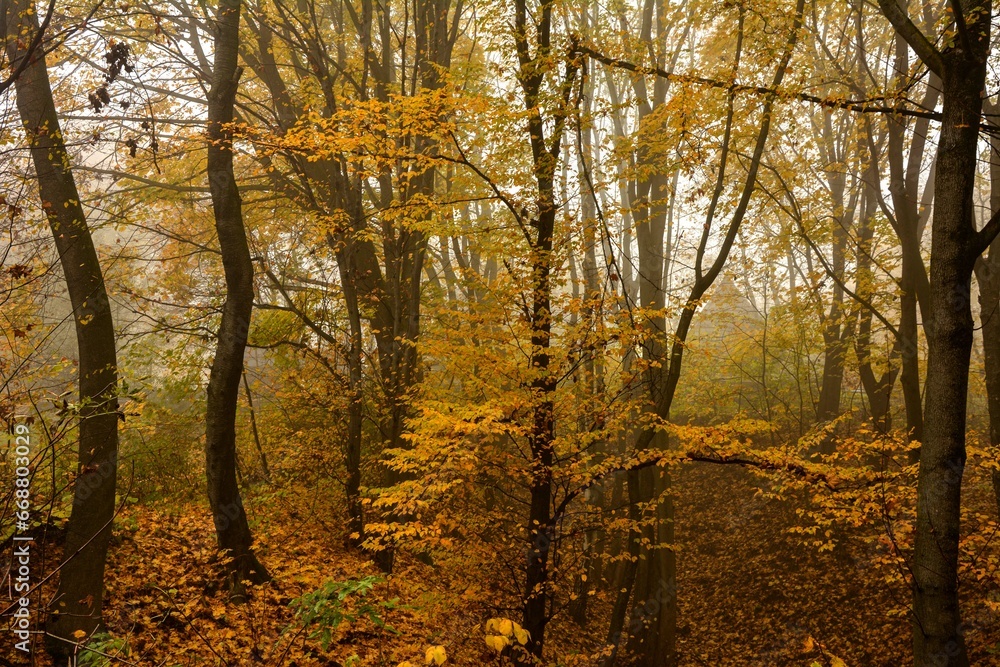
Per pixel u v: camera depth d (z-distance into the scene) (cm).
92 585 609
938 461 596
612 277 738
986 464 811
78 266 643
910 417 1073
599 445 1048
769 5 748
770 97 736
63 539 725
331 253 1012
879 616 1097
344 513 1148
